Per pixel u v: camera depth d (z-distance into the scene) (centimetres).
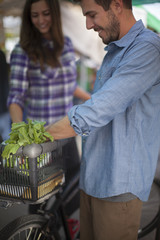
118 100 117
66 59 245
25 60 229
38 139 127
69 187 204
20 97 231
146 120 134
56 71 238
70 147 181
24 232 155
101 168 139
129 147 132
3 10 510
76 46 482
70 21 464
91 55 497
